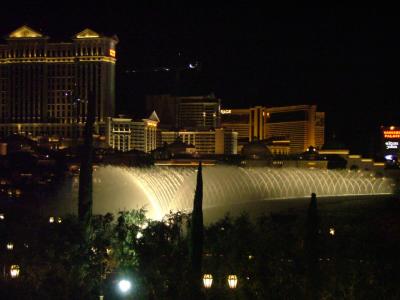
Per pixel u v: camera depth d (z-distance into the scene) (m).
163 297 71.62
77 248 87.75
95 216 117.31
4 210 161.25
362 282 76.00
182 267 77.56
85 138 105.81
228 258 84.56
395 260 89.75
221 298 71.38
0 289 73.62
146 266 79.06
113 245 91.81
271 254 86.06
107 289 72.81
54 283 74.56
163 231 100.00
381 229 115.44
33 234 100.12
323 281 75.62
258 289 73.31
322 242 90.12
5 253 87.94
